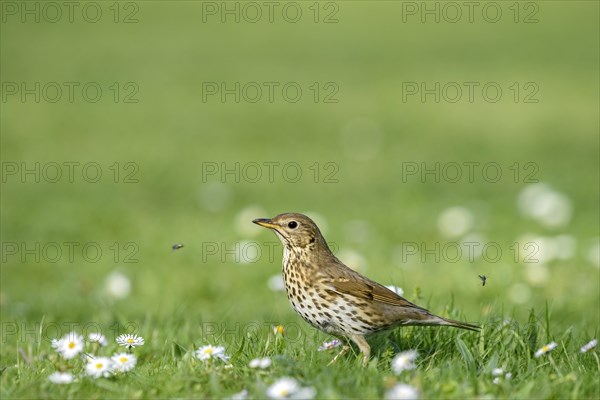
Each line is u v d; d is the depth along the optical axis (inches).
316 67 1284.4
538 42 1405.0
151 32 1528.1
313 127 992.9
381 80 1197.7
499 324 328.2
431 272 515.8
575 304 457.4
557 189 731.4
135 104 1104.2
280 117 1039.6
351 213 669.3
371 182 772.6
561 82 1171.9
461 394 253.3
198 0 1822.1
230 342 331.6
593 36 1434.5
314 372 268.2
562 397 256.5
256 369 271.9
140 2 1796.3
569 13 1608.0
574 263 530.9
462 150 889.5
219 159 867.4
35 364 311.6
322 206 696.4
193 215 683.4
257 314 437.7
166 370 290.7
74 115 1053.8
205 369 277.6
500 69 1247.5
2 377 284.0
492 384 263.0
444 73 1230.9
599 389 262.4
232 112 1064.8
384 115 1037.2
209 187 761.6
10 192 748.6
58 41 1453.0
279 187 762.8
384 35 1482.5
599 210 668.1
